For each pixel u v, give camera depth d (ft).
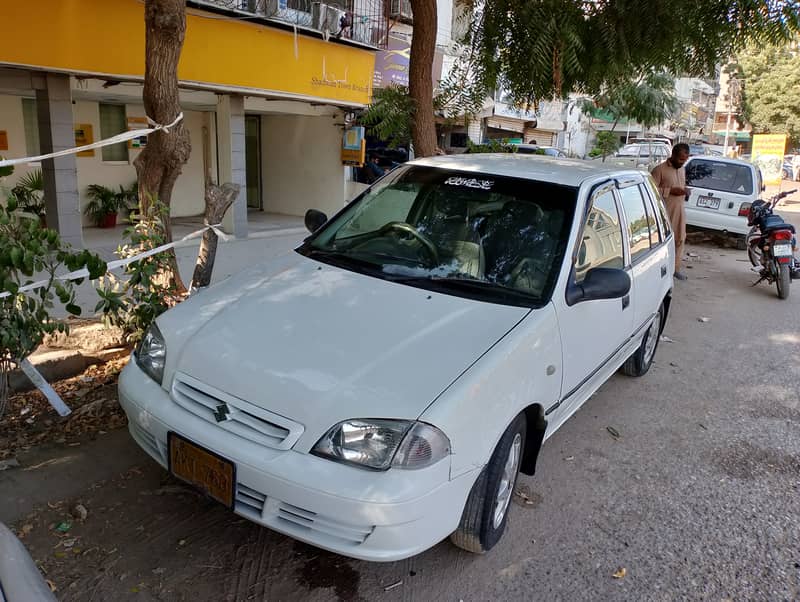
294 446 7.85
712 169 40.65
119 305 13.34
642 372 17.88
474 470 8.34
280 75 33.88
